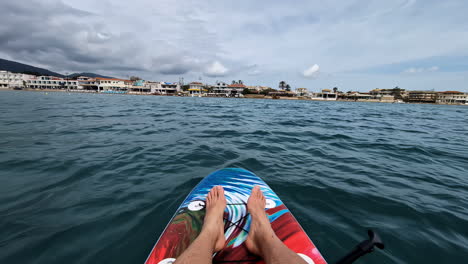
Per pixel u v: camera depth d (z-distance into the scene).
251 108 20.50
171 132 6.82
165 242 1.56
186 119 10.28
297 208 2.50
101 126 7.46
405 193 2.95
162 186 2.99
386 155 4.89
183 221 1.80
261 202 2.06
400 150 5.37
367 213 2.44
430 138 7.15
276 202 2.12
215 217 1.74
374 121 11.92
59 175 3.28
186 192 2.82
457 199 2.82
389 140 6.52
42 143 5.01
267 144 5.57
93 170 3.50
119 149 4.71
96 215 2.28
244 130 7.54
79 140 5.40
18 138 5.41
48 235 1.96
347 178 3.42
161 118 10.34
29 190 2.80
